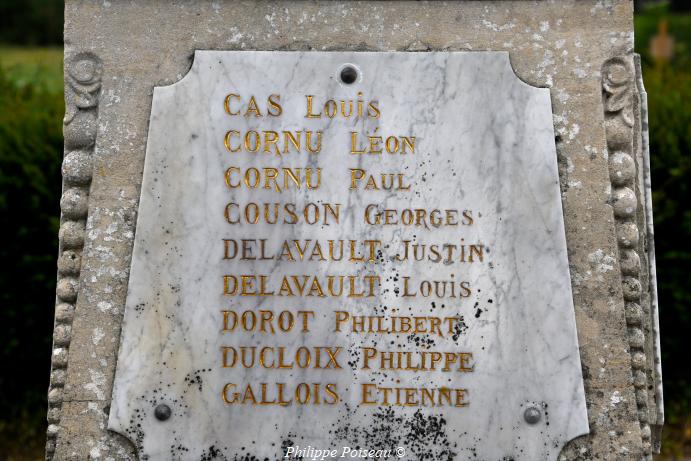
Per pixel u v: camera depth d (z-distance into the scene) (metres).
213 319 3.35
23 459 5.30
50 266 5.49
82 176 3.39
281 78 3.38
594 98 3.38
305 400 3.35
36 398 5.65
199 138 3.37
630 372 3.34
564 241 3.34
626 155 3.39
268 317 3.35
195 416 3.34
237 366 3.35
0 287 5.46
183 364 3.34
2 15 14.99
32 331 5.55
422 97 3.38
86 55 3.40
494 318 3.34
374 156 3.37
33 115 5.71
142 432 3.33
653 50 10.80
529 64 3.40
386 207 3.36
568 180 3.38
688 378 5.88
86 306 3.36
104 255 3.37
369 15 3.40
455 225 3.36
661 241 5.70
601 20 3.39
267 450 3.34
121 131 3.38
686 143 5.71
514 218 3.36
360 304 3.36
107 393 3.35
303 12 3.40
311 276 3.36
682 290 5.66
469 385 3.34
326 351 3.35
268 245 3.36
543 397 3.33
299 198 3.36
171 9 3.40
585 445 3.34
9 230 5.46
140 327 3.34
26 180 5.47
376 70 3.38
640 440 3.32
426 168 3.37
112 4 3.39
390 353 3.35
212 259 3.35
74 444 3.34
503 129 3.37
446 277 3.35
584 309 3.36
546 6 3.39
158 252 3.35
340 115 3.38
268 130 3.37
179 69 3.39
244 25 3.40
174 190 3.36
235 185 3.36
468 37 3.40
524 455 3.33
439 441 3.34
